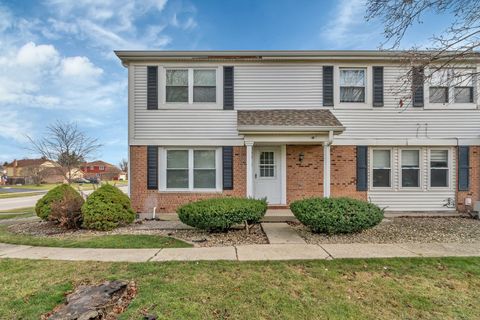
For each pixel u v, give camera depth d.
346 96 9.52
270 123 8.12
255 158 9.65
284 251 5.22
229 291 3.55
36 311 3.12
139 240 6.16
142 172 9.34
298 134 8.25
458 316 3.03
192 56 9.16
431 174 9.57
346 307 3.19
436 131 9.45
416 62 7.37
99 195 7.48
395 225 7.67
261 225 7.73
